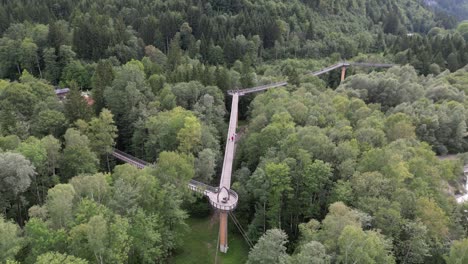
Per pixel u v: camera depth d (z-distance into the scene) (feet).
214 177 334.03
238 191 271.69
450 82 461.78
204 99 392.27
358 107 370.73
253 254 190.39
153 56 594.65
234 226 284.00
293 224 260.21
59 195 184.44
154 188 225.56
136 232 199.52
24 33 583.99
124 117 362.94
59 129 315.58
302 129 290.56
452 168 267.18
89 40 582.35
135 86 364.99
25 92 333.42
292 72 531.91
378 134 284.00
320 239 187.83
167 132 321.32
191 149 315.99
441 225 192.75
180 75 452.76
